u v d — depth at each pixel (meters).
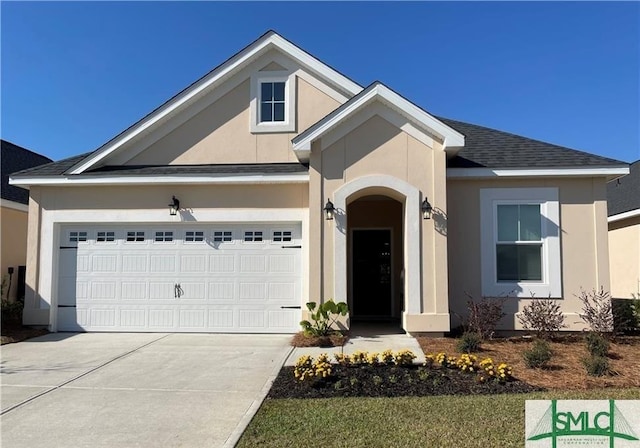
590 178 11.01
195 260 11.60
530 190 11.06
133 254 11.74
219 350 9.39
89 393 6.68
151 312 11.57
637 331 10.52
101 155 12.12
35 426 5.46
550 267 10.84
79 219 11.77
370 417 5.56
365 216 14.36
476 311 10.10
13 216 15.12
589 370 7.41
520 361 8.14
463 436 5.00
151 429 5.34
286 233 11.53
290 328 11.29
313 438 4.97
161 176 11.42
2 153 16.88
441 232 10.41
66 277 11.79
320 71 12.38
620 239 17.98
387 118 10.66
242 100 12.62
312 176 10.63
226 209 11.56
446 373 7.30
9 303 12.23
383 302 14.20
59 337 10.95
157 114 12.41
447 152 10.72
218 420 5.60
